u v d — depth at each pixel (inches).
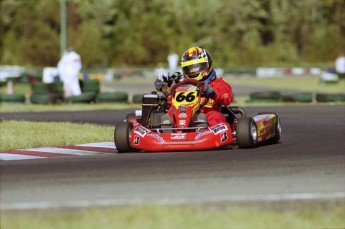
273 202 994.1
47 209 971.3
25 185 1152.8
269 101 3850.9
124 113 2989.7
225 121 1690.5
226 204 982.4
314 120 2497.5
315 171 1240.8
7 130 2122.3
